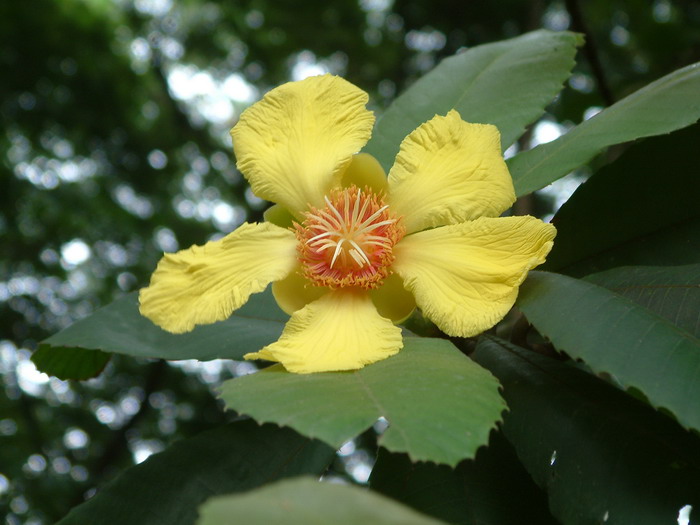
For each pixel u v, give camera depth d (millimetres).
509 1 915
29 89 1072
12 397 1060
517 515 231
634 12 683
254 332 299
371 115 274
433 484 237
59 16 1062
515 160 293
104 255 1170
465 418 180
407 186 269
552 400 242
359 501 123
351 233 260
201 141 1207
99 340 298
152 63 1202
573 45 335
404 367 212
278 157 273
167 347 296
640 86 545
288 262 262
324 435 173
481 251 250
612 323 217
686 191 282
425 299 250
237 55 1173
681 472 216
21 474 958
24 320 1083
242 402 189
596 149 274
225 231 1142
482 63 342
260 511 123
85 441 1068
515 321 291
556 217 292
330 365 226
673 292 243
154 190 1182
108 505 244
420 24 971
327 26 1051
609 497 218
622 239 286
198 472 249
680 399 197
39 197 1115
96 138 1140
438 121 271
